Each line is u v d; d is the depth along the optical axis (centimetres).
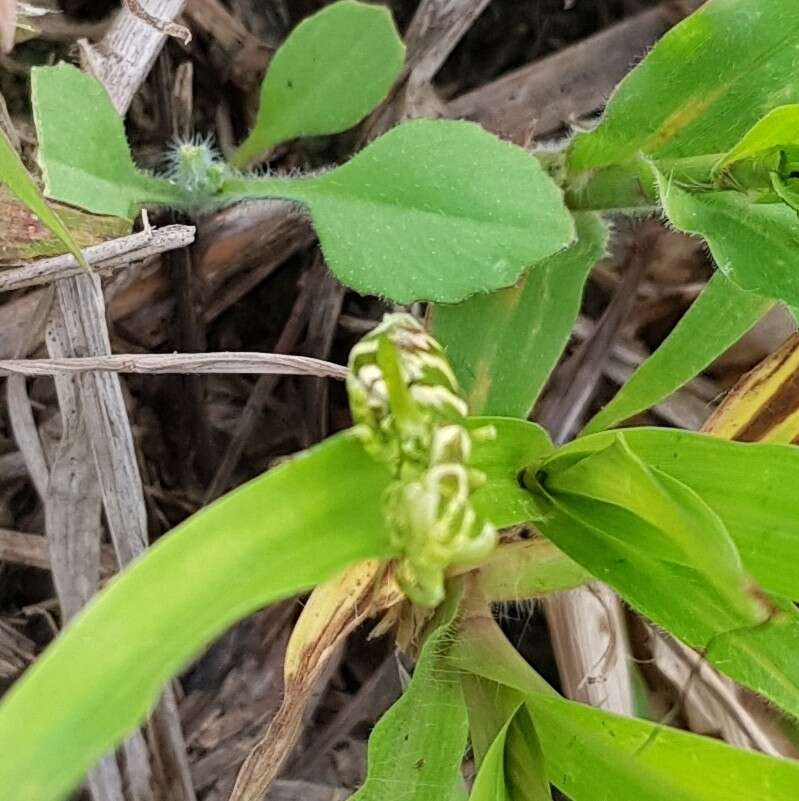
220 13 18
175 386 17
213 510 8
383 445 9
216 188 14
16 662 16
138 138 17
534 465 11
